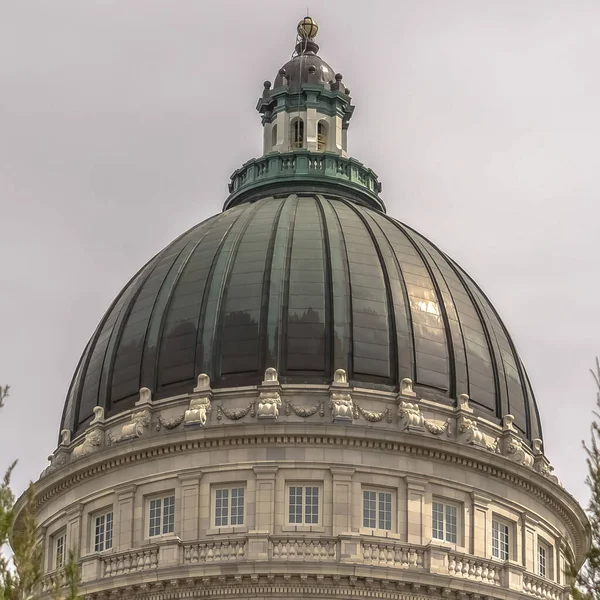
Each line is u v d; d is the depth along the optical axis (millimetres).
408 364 107250
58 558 107250
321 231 112312
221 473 102000
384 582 98875
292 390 104562
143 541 102375
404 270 111188
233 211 116875
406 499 102312
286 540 99625
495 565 103312
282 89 124250
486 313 114438
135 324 110938
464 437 106125
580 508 111688
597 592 68250
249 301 108375
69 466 106438
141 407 106250
